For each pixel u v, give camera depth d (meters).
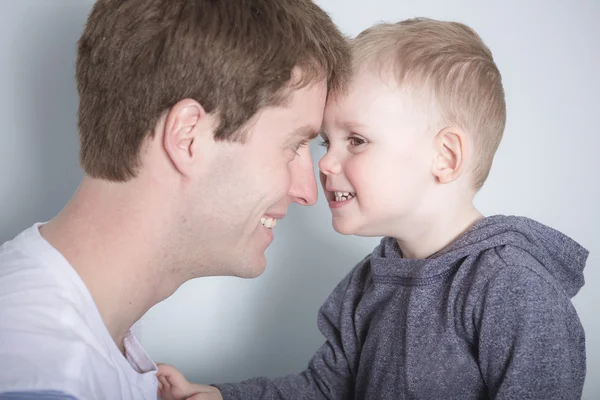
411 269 1.17
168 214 0.88
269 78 0.86
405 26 1.18
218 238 0.93
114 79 0.87
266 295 1.64
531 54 1.61
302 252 1.64
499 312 1.02
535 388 0.97
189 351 1.63
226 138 0.87
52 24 1.39
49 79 1.41
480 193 1.65
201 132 0.86
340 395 1.32
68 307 0.79
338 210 1.19
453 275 1.13
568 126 1.65
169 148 0.85
